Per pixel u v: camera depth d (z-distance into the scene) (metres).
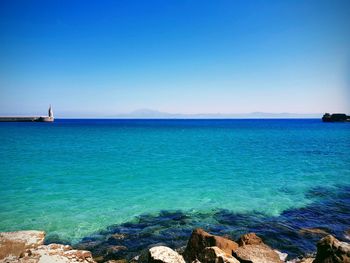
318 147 47.16
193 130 108.94
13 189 19.05
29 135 71.50
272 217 14.12
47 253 8.52
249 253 9.02
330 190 19.33
